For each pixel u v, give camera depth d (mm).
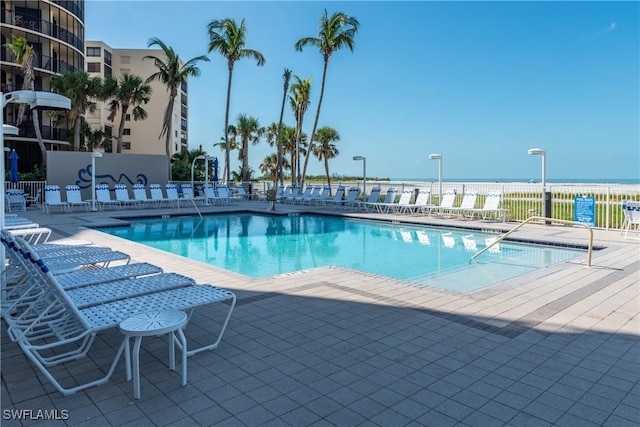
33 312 3947
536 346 3553
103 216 13836
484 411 2555
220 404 2627
